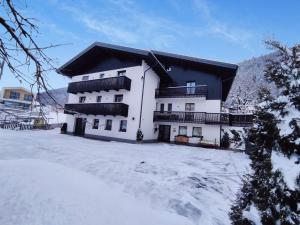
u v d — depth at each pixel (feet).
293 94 7.27
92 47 69.97
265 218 7.03
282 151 7.00
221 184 25.20
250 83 146.41
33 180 14.28
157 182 23.24
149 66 68.59
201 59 64.54
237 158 39.81
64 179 16.34
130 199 16.96
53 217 9.80
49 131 86.07
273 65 8.23
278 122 7.20
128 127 63.10
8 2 7.04
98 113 66.59
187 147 59.57
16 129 77.46
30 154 34.22
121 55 70.44
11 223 9.08
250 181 8.13
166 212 16.12
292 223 6.14
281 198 6.54
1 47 7.24
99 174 25.43
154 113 72.02
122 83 62.23
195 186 23.22
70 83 79.61
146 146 56.54
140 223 11.59
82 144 51.16
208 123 63.26
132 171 27.35
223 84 75.00
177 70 74.33
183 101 70.28
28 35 7.47
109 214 11.48
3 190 11.95
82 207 11.35
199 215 16.61
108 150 43.98
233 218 8.70
